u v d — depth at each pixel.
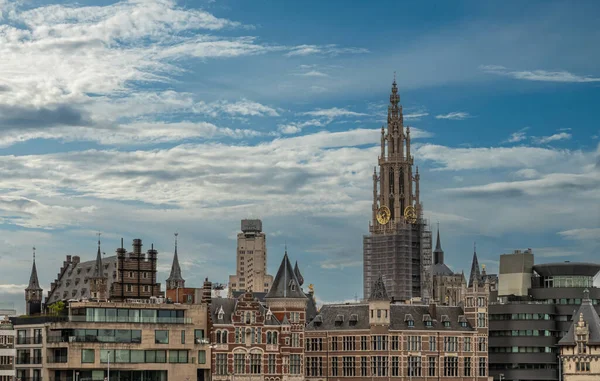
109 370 198.75
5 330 187.12
